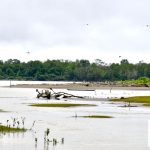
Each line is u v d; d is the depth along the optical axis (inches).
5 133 2269.9
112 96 6269.7
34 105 4367.6
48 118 3068.4
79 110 3804.1
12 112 3528.5
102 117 3176.7
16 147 1894.7
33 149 1865.2
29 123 2731.3
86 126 2632.9
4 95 6643.7
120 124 2753.4
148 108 4079.7
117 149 1904.5
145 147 1957.4
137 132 2397.9
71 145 1968.5
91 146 1957.4
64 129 2480.3
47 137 2149.4
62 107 4148.6
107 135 2277.3
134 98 5182.1
